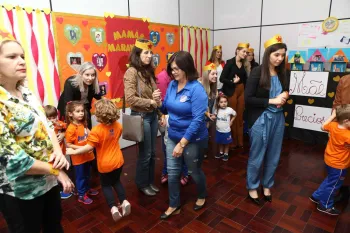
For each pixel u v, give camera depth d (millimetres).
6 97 1007
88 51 3166
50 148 1178
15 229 1135
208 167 3111
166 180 2729
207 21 5004
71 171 3043
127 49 3605
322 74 3580
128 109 3766
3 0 2430
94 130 1958
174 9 4238
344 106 1985
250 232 1936
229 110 3223
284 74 2078
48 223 1340
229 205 2293
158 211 2232
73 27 2979
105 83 3418
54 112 2348
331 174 2059
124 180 2820
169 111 1979
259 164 2230
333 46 3748
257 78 2076
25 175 1087
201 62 5012
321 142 3738
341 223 2018
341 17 3654
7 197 1088
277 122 2135
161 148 3795
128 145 3924
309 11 3926
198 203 2230
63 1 2867
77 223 2074
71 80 2465
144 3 3740
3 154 961
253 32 4637
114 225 2047
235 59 3607
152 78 2348
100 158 2002
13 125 1022
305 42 4031
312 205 2262
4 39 1014
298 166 3059
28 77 2686
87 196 2418
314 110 3727
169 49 4250
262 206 2266
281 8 4211
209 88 3125
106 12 3287
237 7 4742
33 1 2635
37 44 2707
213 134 4387
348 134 1916
